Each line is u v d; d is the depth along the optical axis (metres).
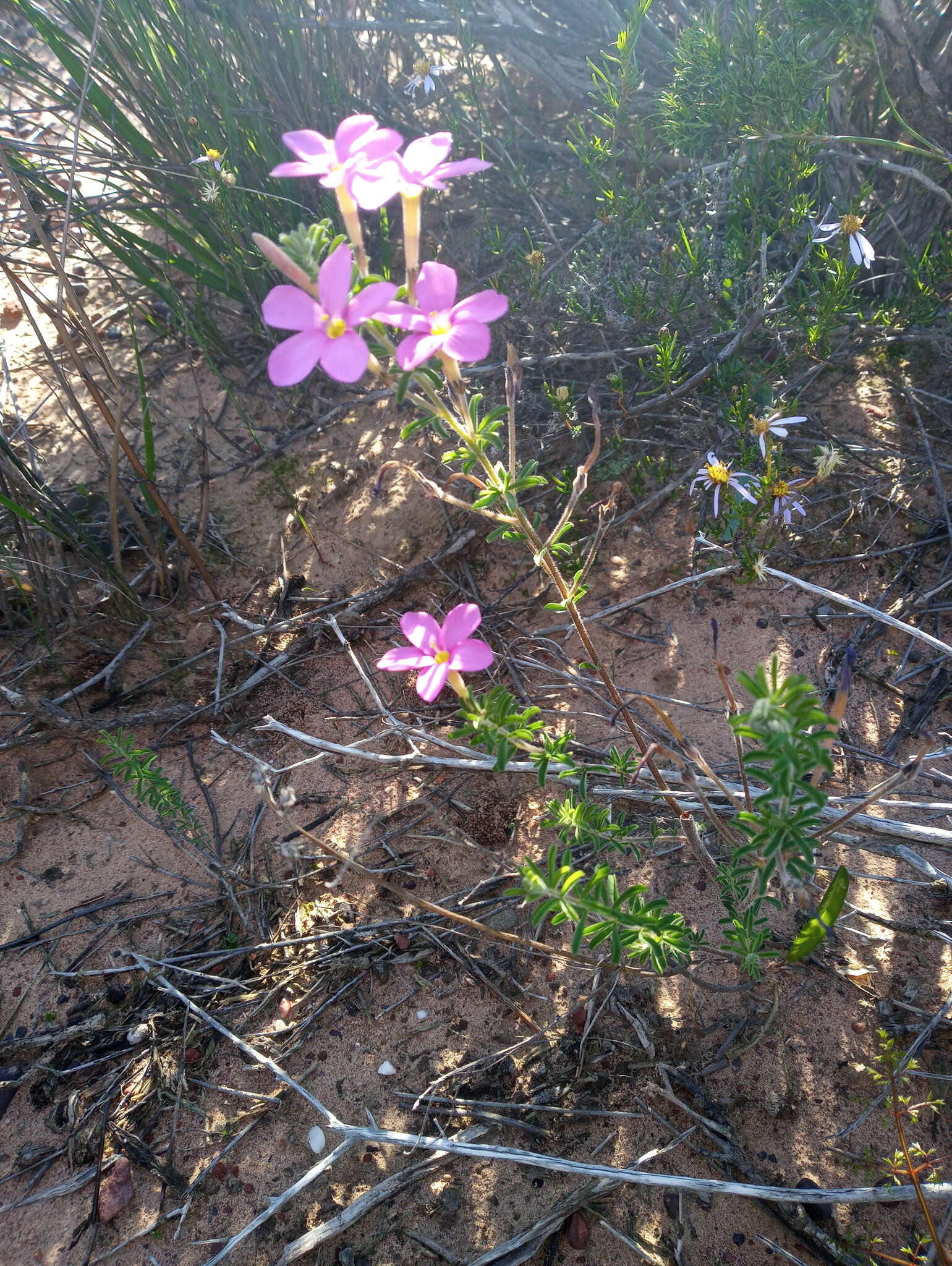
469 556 0.50
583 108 0.69
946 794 0.39
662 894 0.38
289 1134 0.33
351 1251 0.31
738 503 0.44
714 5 0.59
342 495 0.53
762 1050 0.34
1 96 0.77
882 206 0.59
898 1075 0.33
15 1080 0.35
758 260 0.54
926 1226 0.30
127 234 0.55
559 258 0.60
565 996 0.36
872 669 0.43
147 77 0.57
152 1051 0.36
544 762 0.30
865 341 0.53
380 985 0.37
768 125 0.49
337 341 0.21
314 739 0.39
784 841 0.25
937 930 0.35
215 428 0.56
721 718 0.42
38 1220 0.32
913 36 0.53
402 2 0.65
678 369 0.51
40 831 0.42
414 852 0.40
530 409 0.54
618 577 0.48
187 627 0.49
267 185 0.60
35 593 0.46
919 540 0.46
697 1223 0.31
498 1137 0.33
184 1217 0.32
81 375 0.44
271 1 0.60
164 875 0.41
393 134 0.23
